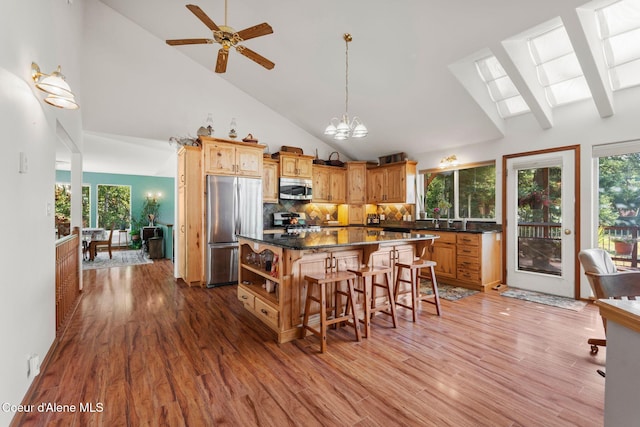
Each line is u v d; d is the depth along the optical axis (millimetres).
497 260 4570
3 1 1574
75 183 4102
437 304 3293
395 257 3461
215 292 4266
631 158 3521
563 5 2738
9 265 1602
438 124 4859
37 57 2117
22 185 1801
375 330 2904
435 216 5508
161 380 2037
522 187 4422
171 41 2715
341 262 3041
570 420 1652
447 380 2043
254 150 4973
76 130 3715
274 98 5527
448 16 3084
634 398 989
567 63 3635
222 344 2594
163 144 5133
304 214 6234
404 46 3607
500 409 1746
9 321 1591
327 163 6477
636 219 3498
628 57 3277
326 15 3467
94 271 5645
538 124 4199
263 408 1757
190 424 1626
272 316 2785
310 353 2438
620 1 2893
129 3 4082
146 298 3951
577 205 3855
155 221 10055
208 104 5238
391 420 1656
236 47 2760
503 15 2949
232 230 4715
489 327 2965
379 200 6309
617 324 1053
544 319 3178
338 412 1725
